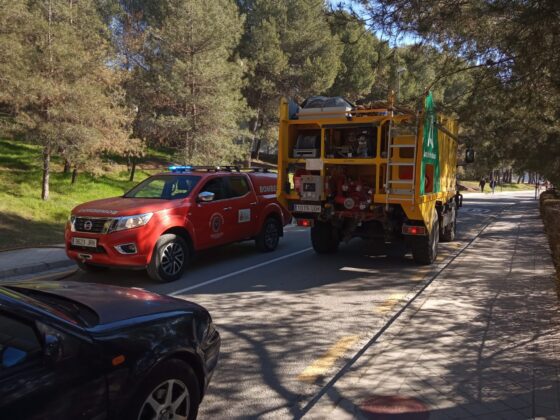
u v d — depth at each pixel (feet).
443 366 14.38
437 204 32.99
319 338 17.30
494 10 16.10
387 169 27.58
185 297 23.00
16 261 30.22
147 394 9.37
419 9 18.42
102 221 24.58
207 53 85.51
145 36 90.68
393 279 26.55
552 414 11.39
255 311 20.70
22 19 55.52
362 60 111.24
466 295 22.40
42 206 55.36
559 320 18.39
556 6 14.73
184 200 27.37
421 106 21.34
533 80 17.93
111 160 91.97
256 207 33.24
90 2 83.66
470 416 11.39
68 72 59.16
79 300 10.87
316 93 111.86
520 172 29.78
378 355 15.44
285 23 111.86
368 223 30.91
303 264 30.81
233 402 12.70
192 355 10.53
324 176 29.94
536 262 30.37
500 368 14.11
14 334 8.83
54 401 8.01
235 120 96.43
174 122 83.10
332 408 12.09
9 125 58.70
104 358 8.82
